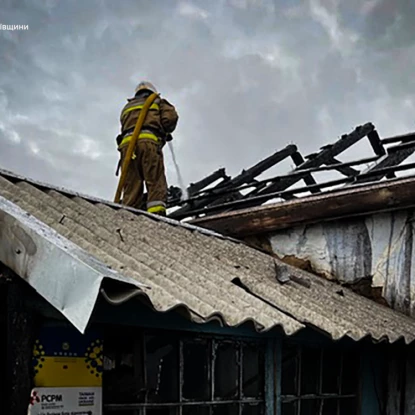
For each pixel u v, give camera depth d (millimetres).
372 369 4840
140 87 6945
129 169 6691
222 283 3893
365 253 6250
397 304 6027
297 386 4148
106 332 2906
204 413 3424
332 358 4531
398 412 4957
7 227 2539
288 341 4051
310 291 4914
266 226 6602
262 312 3551
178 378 3270
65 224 3850
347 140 8070
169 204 7875
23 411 2498
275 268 4934
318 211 6387
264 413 3791
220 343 3557
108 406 2896
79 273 2283
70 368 2725
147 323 3035
